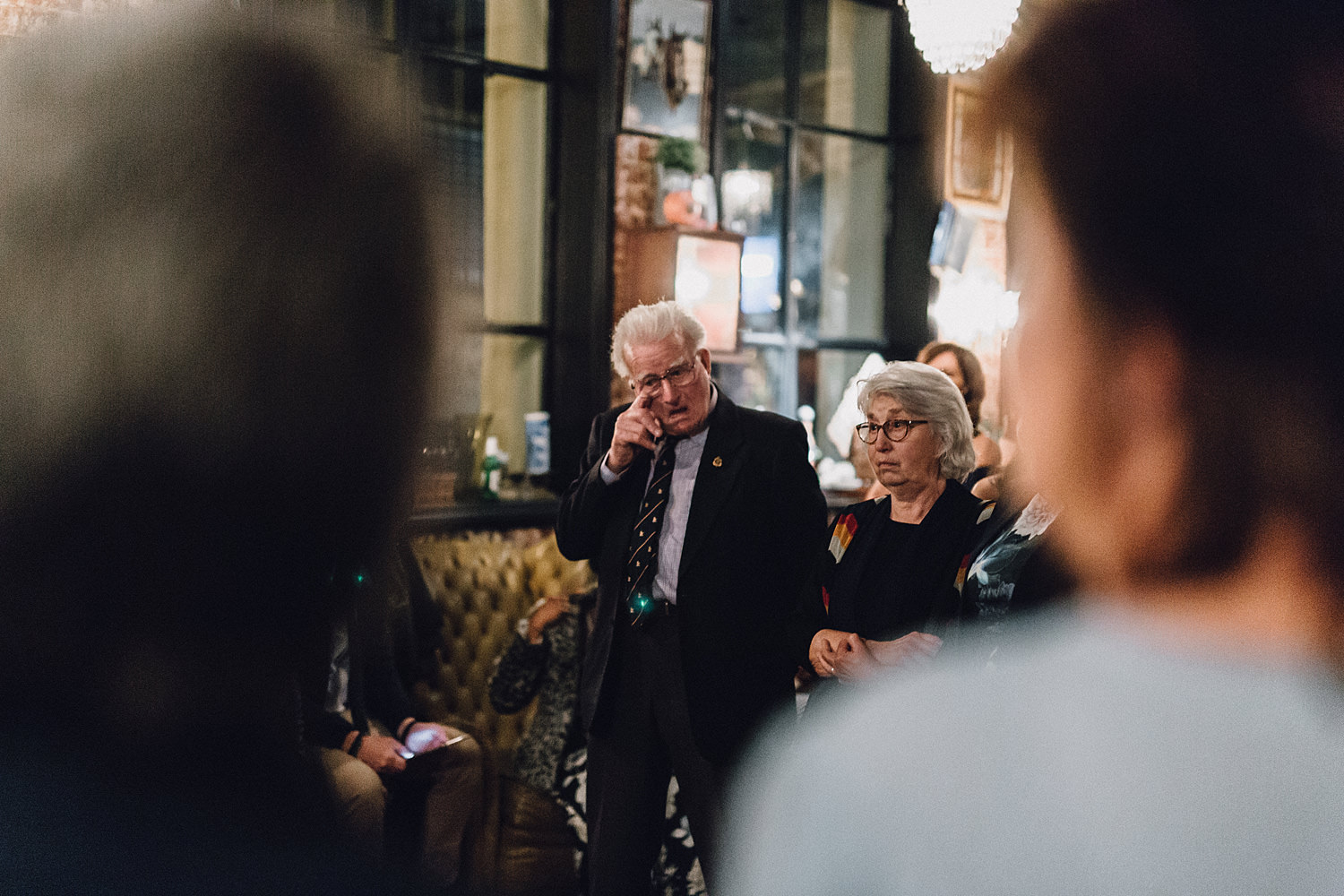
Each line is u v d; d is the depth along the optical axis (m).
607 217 4.76
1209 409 0.42
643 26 4.83
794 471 2.73
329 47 0.37
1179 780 0.39
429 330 0.37
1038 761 0.41
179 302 0.33
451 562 4.07
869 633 2.30
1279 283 0.41
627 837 2.63
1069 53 0.45
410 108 0.38
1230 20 0.43
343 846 0.37
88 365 0.33
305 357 0.34
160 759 0.35
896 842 0.41
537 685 3.35
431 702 3.96
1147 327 0.43
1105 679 0.42
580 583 4.38
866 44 6.13
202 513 0.34
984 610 1.82
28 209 0.33
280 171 0.34
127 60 0.34
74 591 0.34
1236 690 0.40
